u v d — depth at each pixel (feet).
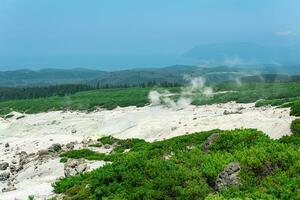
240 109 241.96
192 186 65.67
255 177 64.85
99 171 78.38
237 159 71.05
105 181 72.95
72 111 394.93
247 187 62.49
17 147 195.11
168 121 199.62
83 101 433.48
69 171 111.45
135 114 285.23
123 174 72.08
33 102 497.87
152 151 96.48
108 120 281.13
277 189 60.64
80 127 277.85
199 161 75.15
